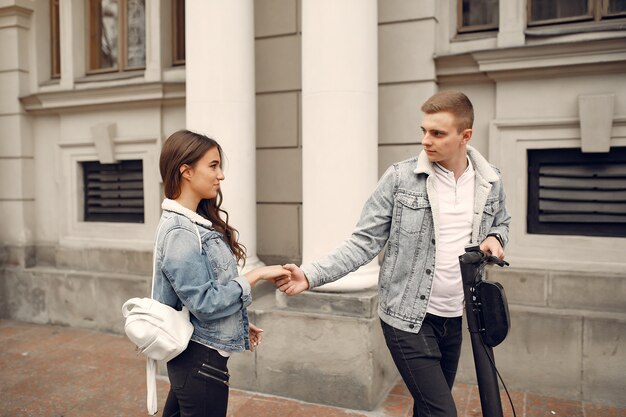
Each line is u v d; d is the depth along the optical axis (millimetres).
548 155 4098
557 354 3762
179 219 1935
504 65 3990
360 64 3723
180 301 1999
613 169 3908
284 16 4738
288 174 4793
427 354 2133
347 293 3756
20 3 5777
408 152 4309
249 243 4363
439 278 2166
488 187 2160
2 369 4438
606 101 3758
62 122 5875
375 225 2221
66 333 5430
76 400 3824
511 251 4129
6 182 6012
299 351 3748
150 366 2033
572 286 3908
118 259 5590
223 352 2004
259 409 3602
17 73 5867
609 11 3984
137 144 5520
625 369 3600
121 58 5758
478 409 3578
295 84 4727
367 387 3566
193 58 4223
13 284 5879
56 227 6000
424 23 4215
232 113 4207
